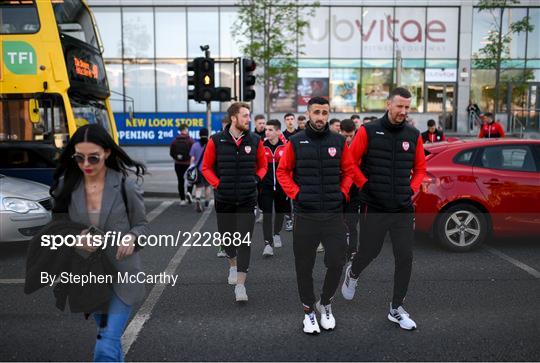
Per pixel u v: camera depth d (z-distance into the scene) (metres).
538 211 6.29
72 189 2.64
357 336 3.83
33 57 8.00
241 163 4.79
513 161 6.41
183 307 4.48
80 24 8.93
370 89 21.92
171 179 14.66
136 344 3.72
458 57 21.77
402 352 3.55
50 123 8.05
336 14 21.52
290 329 3.98
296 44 20.08
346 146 3.90
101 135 2.56
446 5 21.45
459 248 6.31
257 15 17.52
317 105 3.73
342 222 3.86
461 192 6.22
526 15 21.41
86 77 8.89
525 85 21.92
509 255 6.19
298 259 3.87
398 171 3.91
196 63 10.89
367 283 5.13
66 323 4.09
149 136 21.78
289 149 3.81
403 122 3.96
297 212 3.82
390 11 21.58
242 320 4.18
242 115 4.76
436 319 4.15
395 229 3.96
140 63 21.50
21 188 6.45
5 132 8.07
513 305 4.46
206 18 21.34
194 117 21.77
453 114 22.03
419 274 5.40
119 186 2.67
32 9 7.98
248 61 10.91
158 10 21.28
